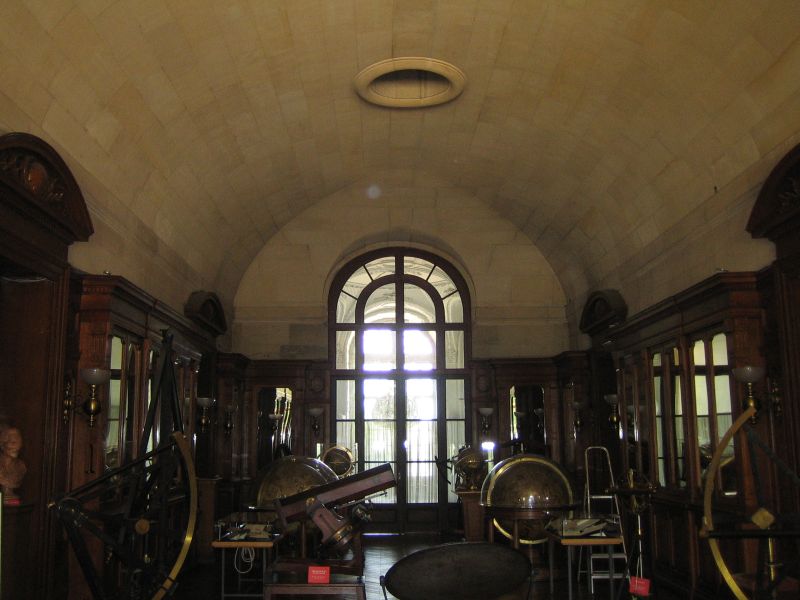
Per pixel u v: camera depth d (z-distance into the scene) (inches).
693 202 361.4
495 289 587.5
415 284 605.6
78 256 299.6
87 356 293.3
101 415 293.9
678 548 358.6
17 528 254.8
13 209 238.5
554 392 566.9
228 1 285.7
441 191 581.0
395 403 589.6
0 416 265.3
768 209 285.4
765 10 254.5
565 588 366.6
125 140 320.8
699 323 330.3
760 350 297.0
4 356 269.1
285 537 339.6
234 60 326.6
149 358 352.8
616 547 405.7
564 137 415.8
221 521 333.7
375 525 573.9
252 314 578.2
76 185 275.7
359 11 318.7
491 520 347.3
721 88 299.0
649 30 298.0
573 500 314.0
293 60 347.9
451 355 597.9
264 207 520.4
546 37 331.9
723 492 307.1
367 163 527.8
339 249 584.1
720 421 314.2
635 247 439.8
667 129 346.9
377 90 409.7
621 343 445.7
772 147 294.2
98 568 287.1
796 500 269.6
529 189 508.7
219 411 512.1
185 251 448.1
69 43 249.6
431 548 183.8
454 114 436.8
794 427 269.9
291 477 313.9
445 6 318.7
